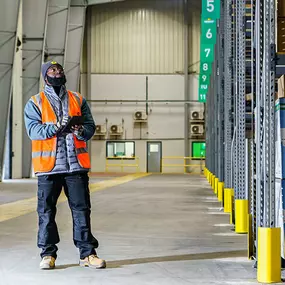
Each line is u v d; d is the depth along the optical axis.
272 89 5.48
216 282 5.36
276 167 5.95
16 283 5.33
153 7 40.78
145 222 10.25
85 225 5.90
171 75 40.66
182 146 40.50
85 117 5.90
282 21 7.12
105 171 40.62
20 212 11.91
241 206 8.75
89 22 40.56
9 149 28.38
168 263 6.28
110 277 5.55
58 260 6.41
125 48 40.72
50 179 5.77
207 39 20.84
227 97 12.00
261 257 5.36
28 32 28.75
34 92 29.53
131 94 40.66
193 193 18.14
